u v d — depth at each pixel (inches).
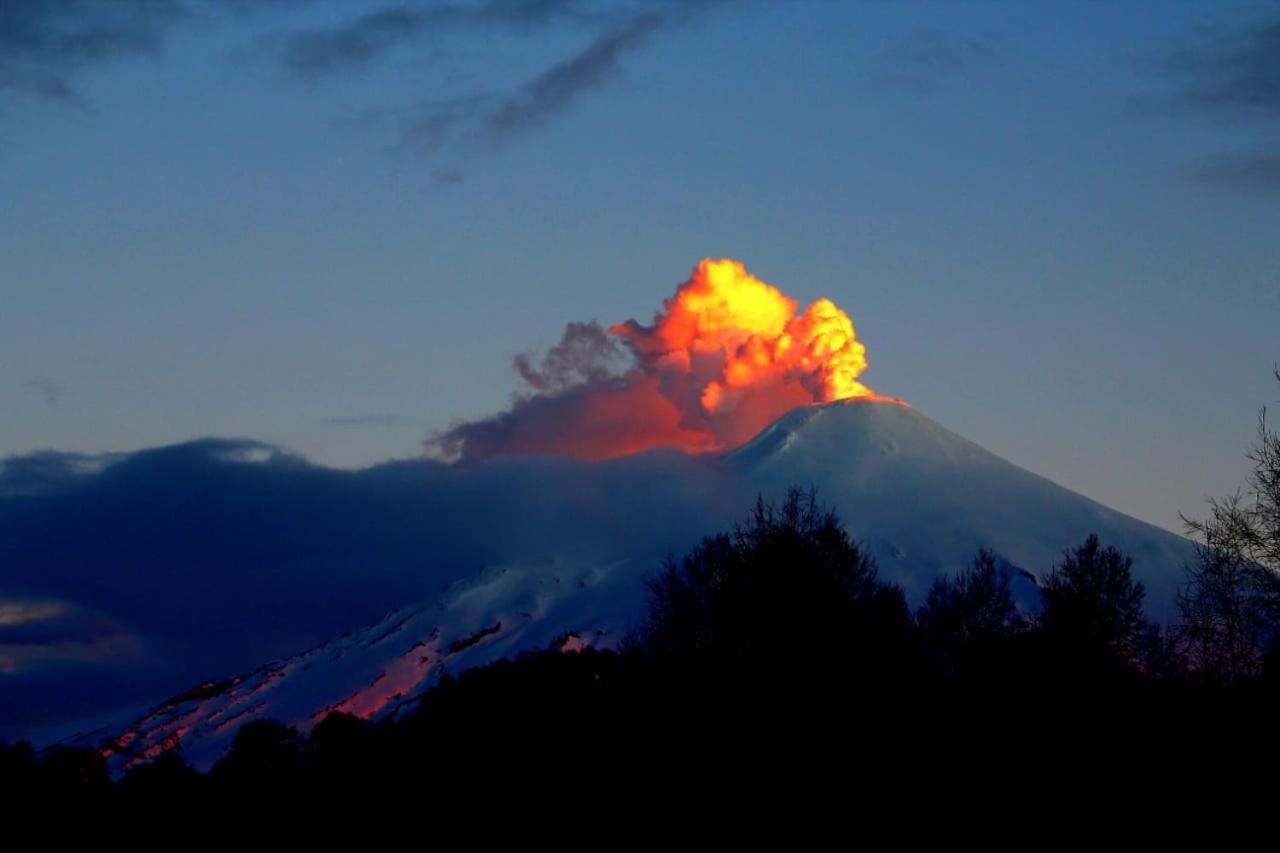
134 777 4515.3
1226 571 2984.7
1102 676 3250.5
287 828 3796.8
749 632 3513.8
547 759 3617.1
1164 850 2714.1
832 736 3250.5
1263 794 2687.0
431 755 3838.6
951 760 3088.1
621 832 3223.4
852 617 3526.1
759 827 3097.9
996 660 3346.5
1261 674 2861.7
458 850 3353.8
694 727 3442.4
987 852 2837.1
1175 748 2844.5
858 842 2970.0
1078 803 2854.3
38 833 3991.1
